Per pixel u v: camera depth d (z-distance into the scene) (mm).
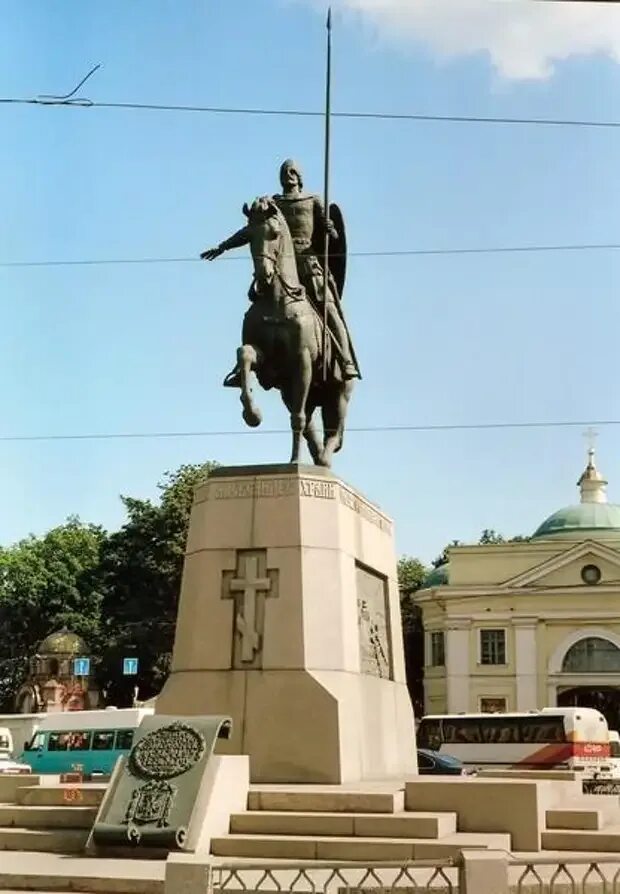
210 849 10047
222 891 7488
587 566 56781
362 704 12625
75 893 8953
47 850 10422
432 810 10766
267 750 11852
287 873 9148
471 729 38500
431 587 60406
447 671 57344
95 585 61500
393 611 14812
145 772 10508
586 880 8133
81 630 58688
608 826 11938
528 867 7645
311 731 11820
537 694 55906
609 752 37938
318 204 14531
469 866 7289
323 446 14648
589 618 56031
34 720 41938
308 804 10664
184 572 13016
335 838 10039
